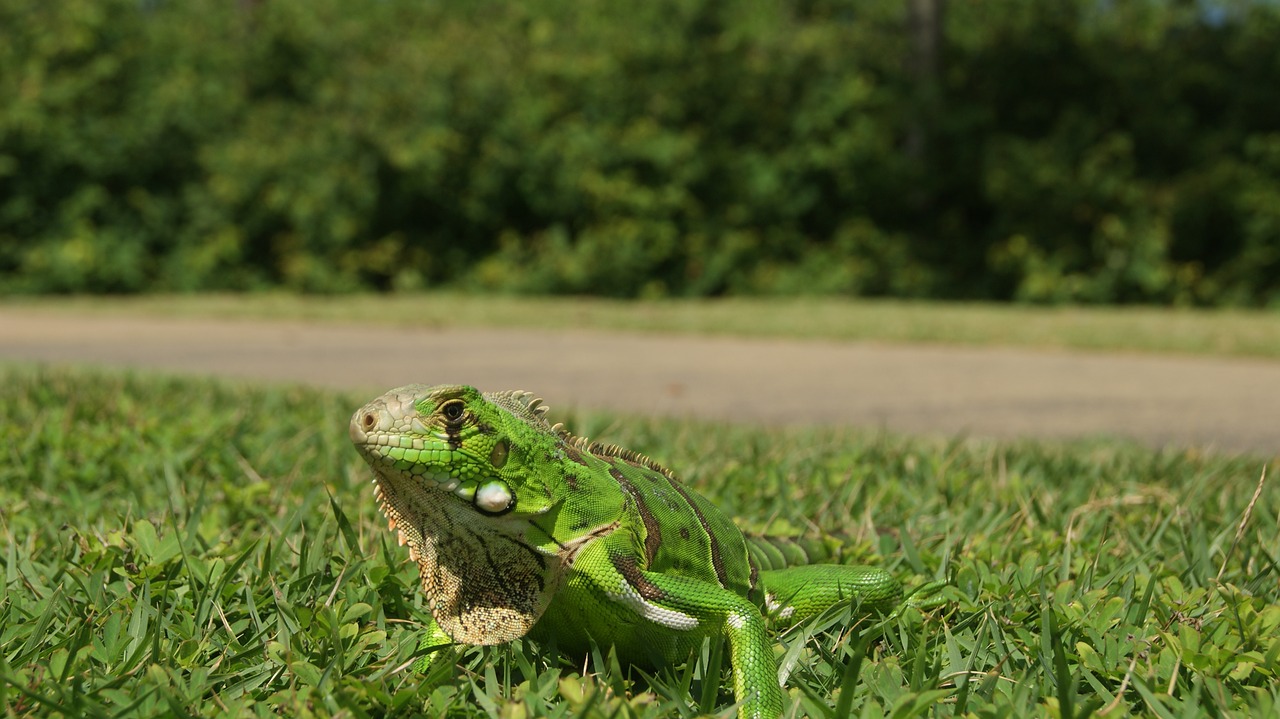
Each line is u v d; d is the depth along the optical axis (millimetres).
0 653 2691
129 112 19438
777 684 2547
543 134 19688
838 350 12336
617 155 19500
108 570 3355
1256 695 2650
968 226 21766
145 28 20344
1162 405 8719
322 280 18984
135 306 16438
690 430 6492
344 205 19250
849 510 4523
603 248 19312
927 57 21062
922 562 3717
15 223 19047
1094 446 6500
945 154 21094
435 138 19109
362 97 19344
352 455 5270
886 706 2629
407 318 14859
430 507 2520
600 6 21531
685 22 20609
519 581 2582
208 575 3244
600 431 5930
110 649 2791
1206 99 22000
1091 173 20000
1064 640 3031
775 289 19891
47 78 18938
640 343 12836
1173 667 2781
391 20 21812
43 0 19188
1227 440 7301
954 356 11820
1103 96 21641
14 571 3342
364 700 2543
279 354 11391
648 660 2795
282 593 3201
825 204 20703
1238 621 2959
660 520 2771
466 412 2453
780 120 20203
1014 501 4641
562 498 2570
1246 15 22422
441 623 2668
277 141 19484
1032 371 10664
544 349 12078
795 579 3203
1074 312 16031
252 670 2768
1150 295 19953
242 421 5672
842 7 23031
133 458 4996
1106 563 3793
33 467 4824
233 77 20312
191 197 19359
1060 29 21609
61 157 18828
